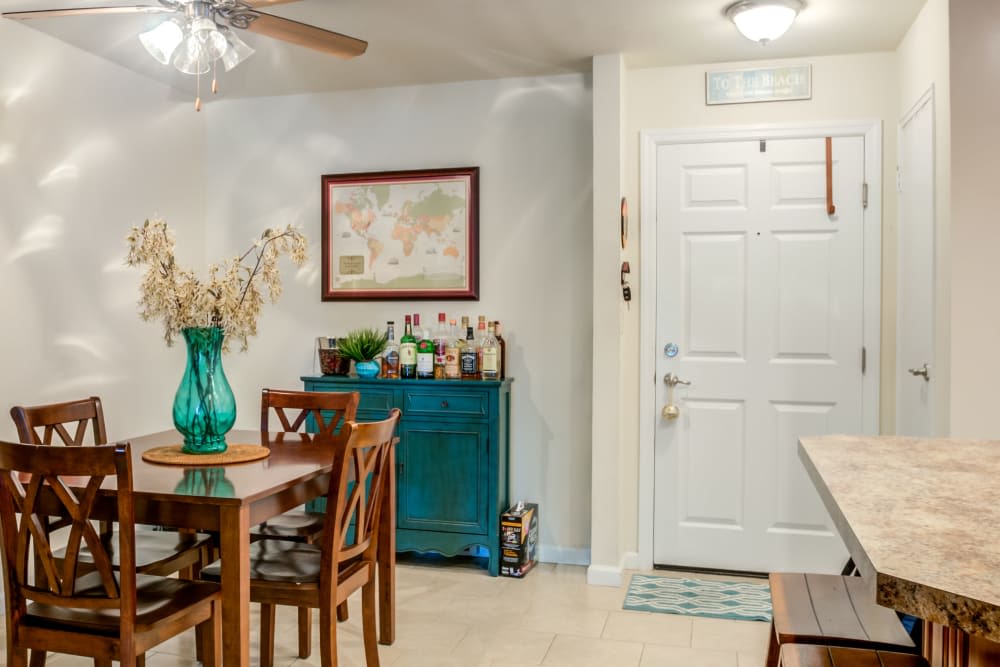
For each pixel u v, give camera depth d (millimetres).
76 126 3725
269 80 4191
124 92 4008
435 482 3955
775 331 3852
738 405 3908
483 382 3859
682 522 3986
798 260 3816
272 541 2816
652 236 3965
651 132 3939
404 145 4312
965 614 916
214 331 2699
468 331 4078
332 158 4422
